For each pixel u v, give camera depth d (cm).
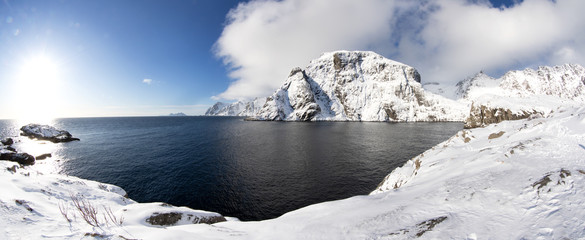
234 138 8175
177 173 3891
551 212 805
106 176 3791
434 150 2553
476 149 2152
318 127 13188
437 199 1143
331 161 4612
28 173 1786
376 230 959
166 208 1384
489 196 1020
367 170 3997
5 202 955
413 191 1459
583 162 1156
